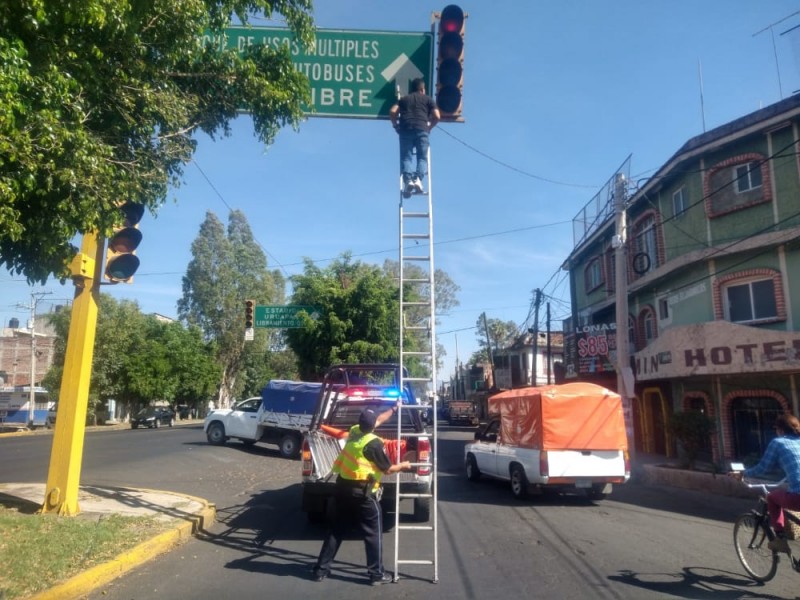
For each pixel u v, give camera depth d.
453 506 12.55
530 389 14.23
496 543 9.12
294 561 8.01
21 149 5.43
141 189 7.31
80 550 7.45
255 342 57.66
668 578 7.31
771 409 17.88
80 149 6.07
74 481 9.48
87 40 6.54
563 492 14.45
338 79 8.83
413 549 8.73
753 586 7.04
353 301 28.52
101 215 6.66
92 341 9.85
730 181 18.61
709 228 19.34
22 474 15.44
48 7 5.62
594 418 13.13
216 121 8.88
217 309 56.03
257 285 56.75
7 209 5.38
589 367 25.41
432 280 7.61
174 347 53.19
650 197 23.20
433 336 7.46
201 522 9.78
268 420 22.20
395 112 8.33
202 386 55.12
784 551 6.82
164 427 45.56
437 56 8.21
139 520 9.27
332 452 9.99
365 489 7.09
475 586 6.95
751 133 17.73
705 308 19.64
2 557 6.90
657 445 25.00
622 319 19.19
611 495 14.57
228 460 19.50
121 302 50.59
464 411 54.09
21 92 5.63
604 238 28.38
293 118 8.74
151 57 7.35
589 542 9.24
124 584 6.89
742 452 18.64
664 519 11.38
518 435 14.10
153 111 7.42
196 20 7.23
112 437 29.73
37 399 54.22
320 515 10.22
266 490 13.95
